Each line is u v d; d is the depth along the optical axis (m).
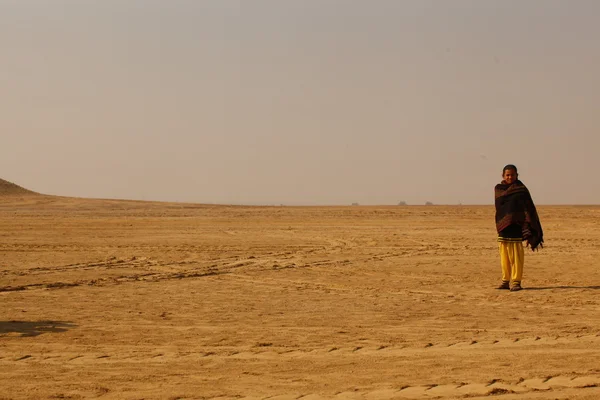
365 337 11.01
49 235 33.69
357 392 8.02
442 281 18.02
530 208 16.39
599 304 14.30
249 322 12.31
